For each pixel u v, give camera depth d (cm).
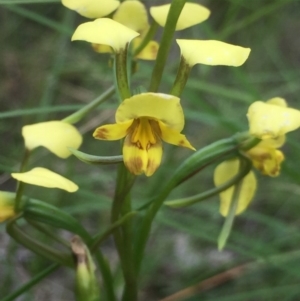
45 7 48
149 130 20
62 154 22
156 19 23
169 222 29
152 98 19
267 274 36
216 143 22
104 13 22
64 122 23
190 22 23
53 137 22
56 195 35
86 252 21
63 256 23
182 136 20
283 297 34
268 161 23
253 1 45
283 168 30
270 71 48
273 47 47
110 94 23
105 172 39
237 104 44
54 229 37
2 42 47
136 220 31
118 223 22
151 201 24
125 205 23
